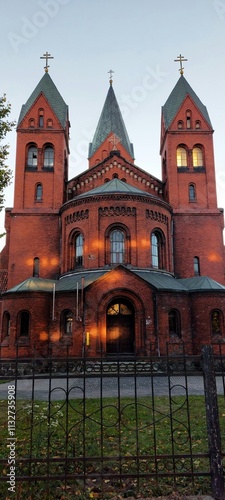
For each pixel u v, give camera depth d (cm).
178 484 693
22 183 3912
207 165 4034
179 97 4281
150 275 3098
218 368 2473
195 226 3825
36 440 962
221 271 3738
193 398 1562
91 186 4053
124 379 2195
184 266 3716
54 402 1501
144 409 1364
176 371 701
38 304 2884
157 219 3391
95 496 651
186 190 3953
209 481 703
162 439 982
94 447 911
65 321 2867
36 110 4131
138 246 3188
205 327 2855
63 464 779
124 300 2847
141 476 643
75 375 684
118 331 2823
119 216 3225
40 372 2467
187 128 4153
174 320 2895
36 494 661
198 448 902
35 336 2827
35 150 4069
